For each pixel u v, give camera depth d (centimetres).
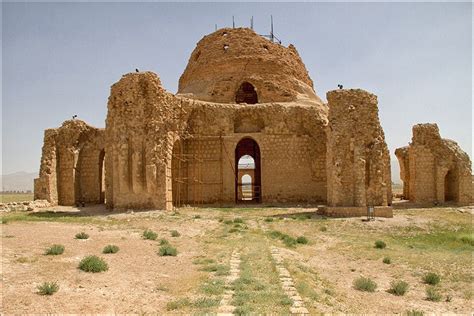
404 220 2281
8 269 1070
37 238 1566
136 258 1297
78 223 2167
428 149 3425
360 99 2612
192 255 1388
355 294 1032
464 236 1898
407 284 1094
